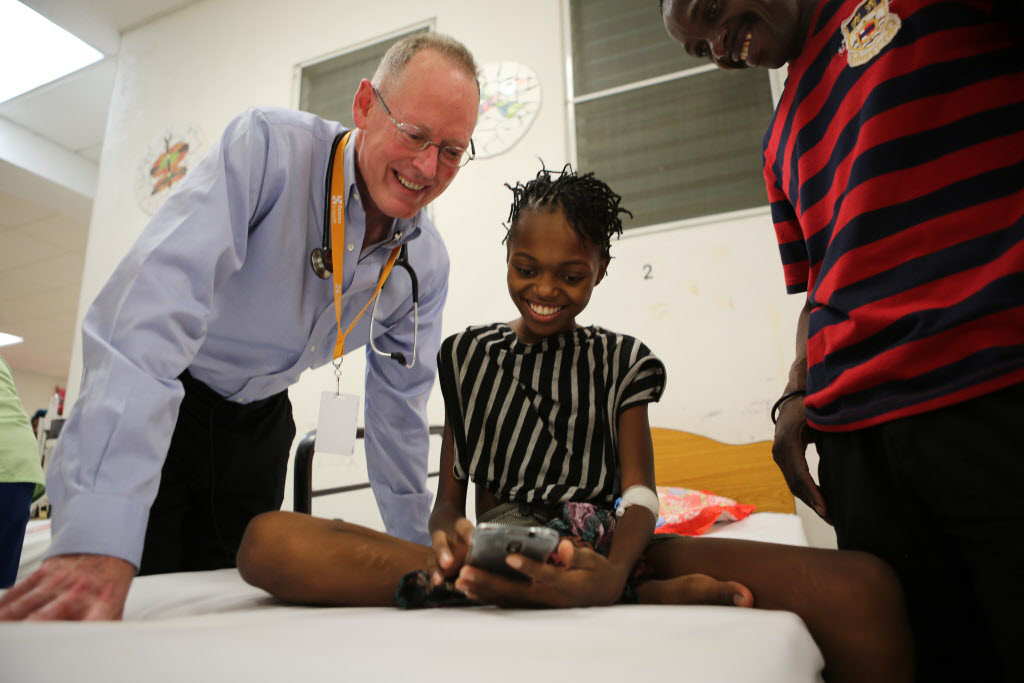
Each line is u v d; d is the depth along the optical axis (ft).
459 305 10.55
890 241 3.04
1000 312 2.65
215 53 13.98
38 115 16.44
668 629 1.87
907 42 3.14
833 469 3.30
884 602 2.69
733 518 7.29
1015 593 2.60
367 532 3.12
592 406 3.57
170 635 1.51
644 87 10.60
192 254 3.48
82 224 19.47
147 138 14.08
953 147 2.97
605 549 3.20
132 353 3.03
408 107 4.14
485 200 10.83
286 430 5.47
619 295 9.70
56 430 10.30
